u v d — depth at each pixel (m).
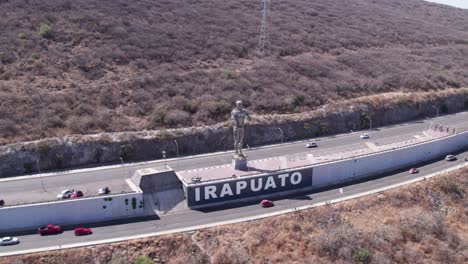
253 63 110.94
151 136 76.75
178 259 52.88
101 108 82.88
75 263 50.69
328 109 93.44
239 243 55.91
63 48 99.50
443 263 57.94
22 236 54.72
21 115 76.94
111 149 73.94
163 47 108.56
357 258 56.03
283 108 91.38
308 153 78.56
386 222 63.00
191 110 86.25
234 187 65.25
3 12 108.81
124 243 53.72
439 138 86.38
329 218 61.91
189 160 75.12
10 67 90.69
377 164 77.06
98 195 59.94
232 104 88.81
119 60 99.69
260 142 84.12
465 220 67.38
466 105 113.88
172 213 61.81
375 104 99.00
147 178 62.81
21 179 66.88
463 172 77.75
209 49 112.81
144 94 88.38
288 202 65.38
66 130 75.69
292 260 54.84
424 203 68.94
